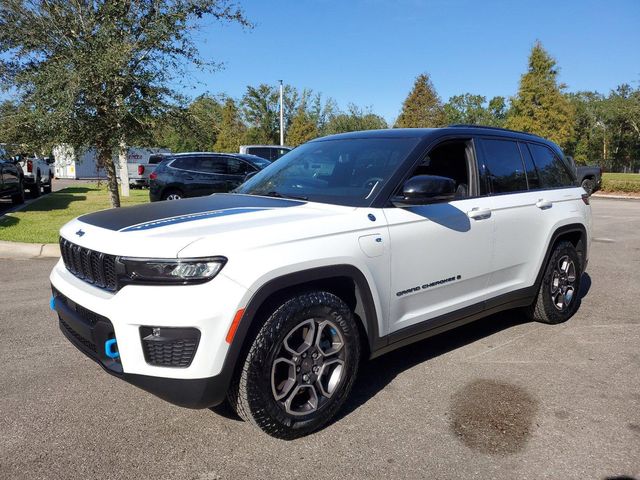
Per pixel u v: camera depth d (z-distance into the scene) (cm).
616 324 490
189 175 1269
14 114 926
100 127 971
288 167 405
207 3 958
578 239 504
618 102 5572
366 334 317
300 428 286
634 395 345
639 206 1767
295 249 275
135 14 947
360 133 413
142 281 254
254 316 266
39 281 631
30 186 1705
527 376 374
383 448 282
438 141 370
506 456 275
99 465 265
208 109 1070
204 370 249
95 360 283
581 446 285
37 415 314
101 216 318
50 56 933
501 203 405
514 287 428
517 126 4500
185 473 259
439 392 349
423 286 344
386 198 328
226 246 257
